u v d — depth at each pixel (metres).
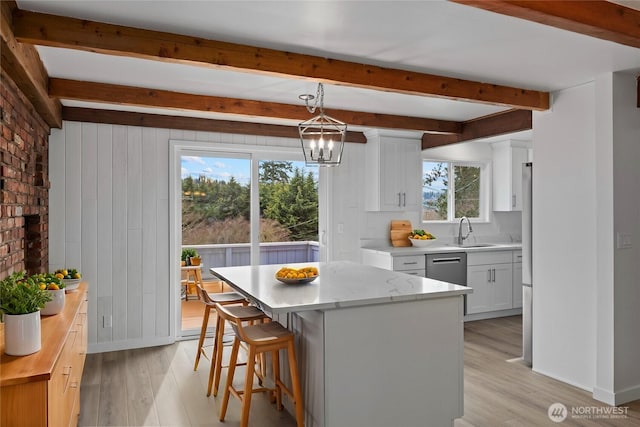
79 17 2.29
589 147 3.40
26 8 2.20
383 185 5.48
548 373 3.73
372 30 2.44
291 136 5.21
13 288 1.93
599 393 3.27
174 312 4.68
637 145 3.29
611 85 3.17
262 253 5.21
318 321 2.60
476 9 2.17
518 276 5.91
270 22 2.33
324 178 5.52
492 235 6.50
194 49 2.53
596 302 3.32
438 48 2.70
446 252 5.44
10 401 1.65
